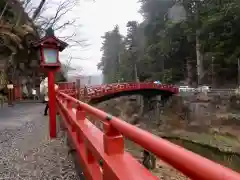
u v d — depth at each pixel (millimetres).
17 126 9391
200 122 24750
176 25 39688
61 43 6777
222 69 35406
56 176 4180
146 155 9688
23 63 26000
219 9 33625
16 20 23062
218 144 18906
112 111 38156
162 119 30875
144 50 52750
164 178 8984
